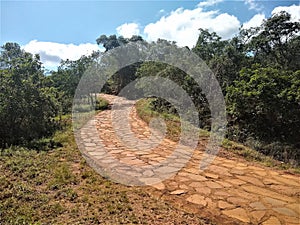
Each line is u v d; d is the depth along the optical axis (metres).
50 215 2.91
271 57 11.07
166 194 3.67
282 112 6.65
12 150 5.55
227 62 9.39
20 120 7.11
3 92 6.93
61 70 14.98
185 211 3.16
